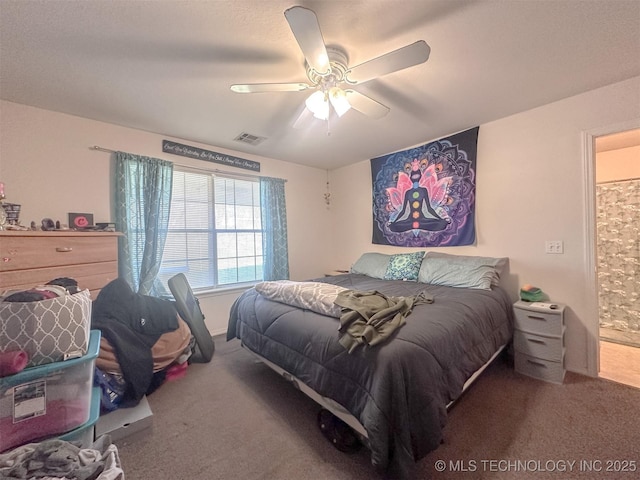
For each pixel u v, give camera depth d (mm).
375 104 1867
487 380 2143
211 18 1354
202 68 1766
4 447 985
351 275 3520
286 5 1285
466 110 2445
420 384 1199
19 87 1955
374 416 1142
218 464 1370
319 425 1598
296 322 1734
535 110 2426
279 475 1297
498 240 2695
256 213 3752
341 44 1556
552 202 2365
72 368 1134
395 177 3551
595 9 1325
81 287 2027
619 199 3045
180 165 3045
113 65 1723
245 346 2305
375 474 1286
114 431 1498
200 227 3260
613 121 2057
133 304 2186
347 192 4273
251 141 3150
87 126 2492
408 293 2383
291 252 4066
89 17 1328
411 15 1356
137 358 1899
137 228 2699
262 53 1622
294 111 2387
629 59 1740
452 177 2988
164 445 1505
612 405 1767
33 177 2236
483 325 1836
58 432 1091
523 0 1270
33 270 1776
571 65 1800
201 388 2104
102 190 2570
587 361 2203
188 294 2828
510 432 1539
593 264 2176
